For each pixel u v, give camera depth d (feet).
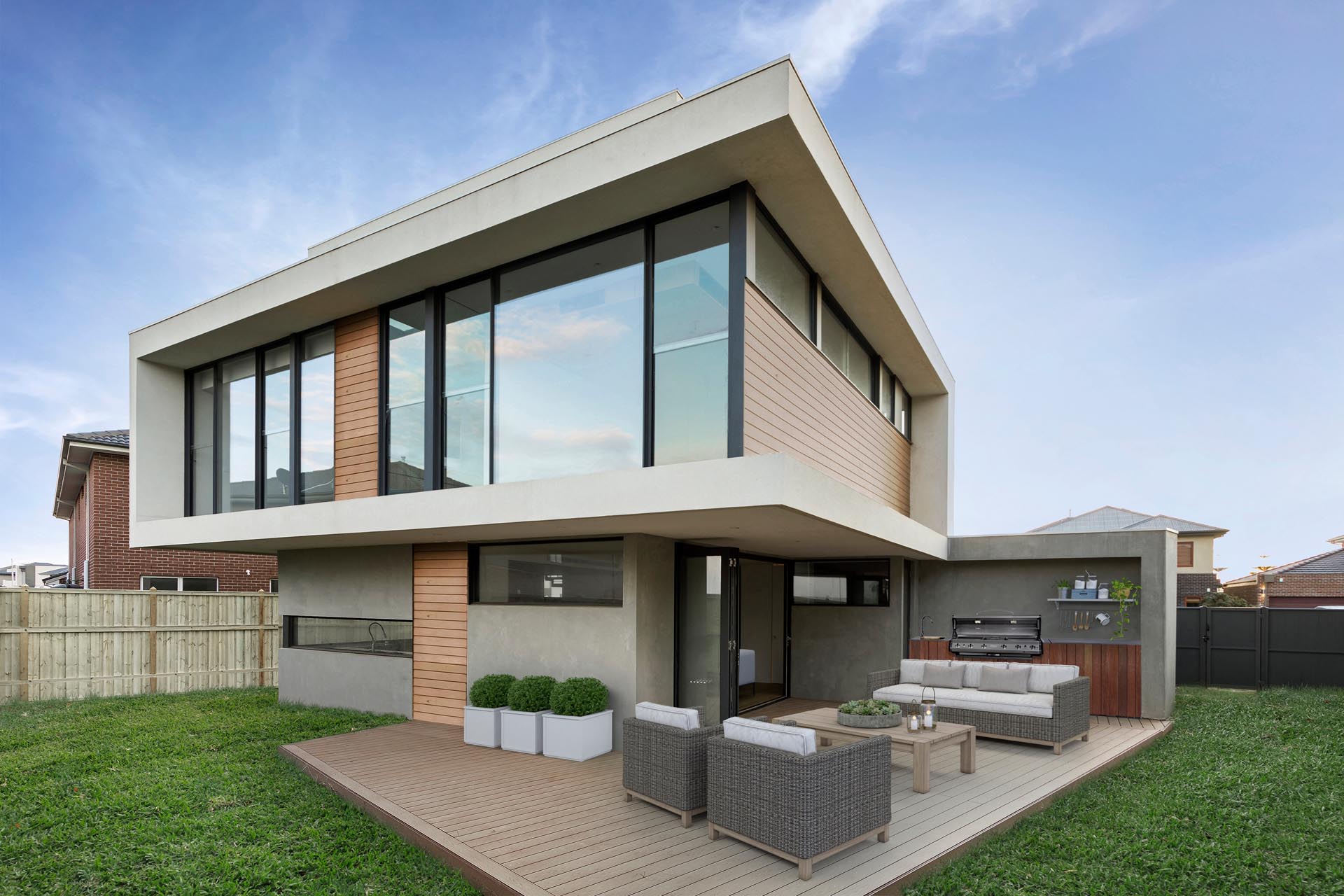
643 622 28.96
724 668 30.83
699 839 18.83
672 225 24.97
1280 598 80.59
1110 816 20.58
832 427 31.60
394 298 32.17
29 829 20.54
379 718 35.04
